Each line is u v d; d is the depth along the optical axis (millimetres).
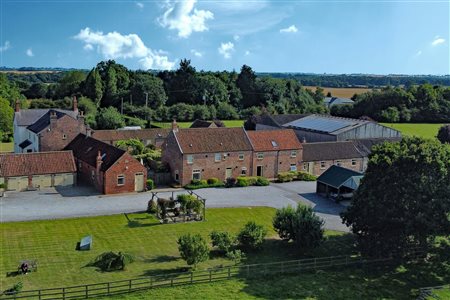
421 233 38562
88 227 48406
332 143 82250
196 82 159500
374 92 153375
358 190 42031
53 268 38062
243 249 43938
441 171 38688
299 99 170750
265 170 74250
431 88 145625
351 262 41188
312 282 37562
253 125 121500
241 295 34531
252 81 165875
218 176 70438
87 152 69062
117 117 119125
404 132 122062
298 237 42812
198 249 38375
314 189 68188
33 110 93875
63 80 168875
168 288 35000
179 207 52656
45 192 61719
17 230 46594
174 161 69125
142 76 164375
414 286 37906
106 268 38281
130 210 54750
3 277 36062
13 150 98062
